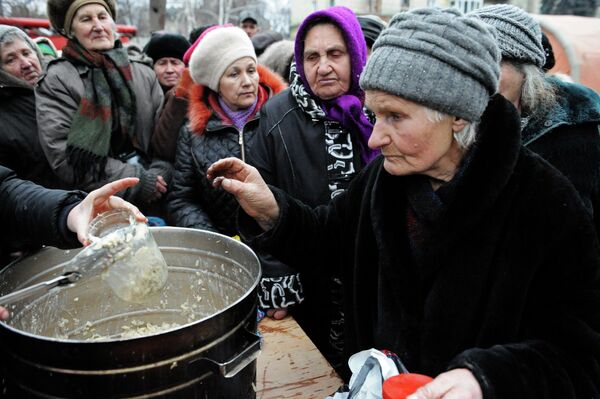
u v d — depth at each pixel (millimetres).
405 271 915
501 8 1229
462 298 838
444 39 785
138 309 1105
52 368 638
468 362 696
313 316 1521
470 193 830
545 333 798
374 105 845
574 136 1228
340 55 1480
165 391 660
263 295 1420
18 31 2283
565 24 3822
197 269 1059
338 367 1304
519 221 825
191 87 2002
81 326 1041
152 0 6324
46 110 2020
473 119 805
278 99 1623
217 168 1044
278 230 1032
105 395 640
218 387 715
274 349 1211
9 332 654
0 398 733
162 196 2242
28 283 914
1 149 2059
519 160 850
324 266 1151
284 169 1523
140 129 2311
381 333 953
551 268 807
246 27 4945
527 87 1205
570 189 832
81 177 2047
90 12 2055
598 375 758
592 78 3545
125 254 831
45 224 956
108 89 2115
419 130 814
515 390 671
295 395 1035
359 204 1076
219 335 696
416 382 720
